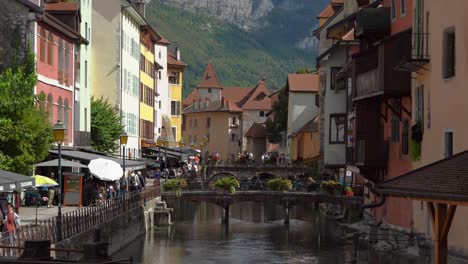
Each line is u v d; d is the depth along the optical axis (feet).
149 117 285.02
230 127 515.09
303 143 308.81
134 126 248.93
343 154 177.27
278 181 201.77
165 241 151.74
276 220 207.62
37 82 135.64
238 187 203.00
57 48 151.53
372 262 110.63
